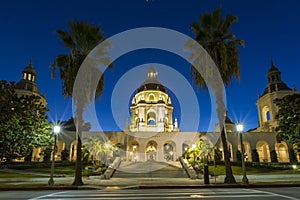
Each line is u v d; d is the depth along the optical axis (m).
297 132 25.86
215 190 15.61
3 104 21.14
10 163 39.41
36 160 47.12
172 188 17.56
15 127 21.50
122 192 14.88
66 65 21.33
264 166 38.91
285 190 15.25
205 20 21.72
